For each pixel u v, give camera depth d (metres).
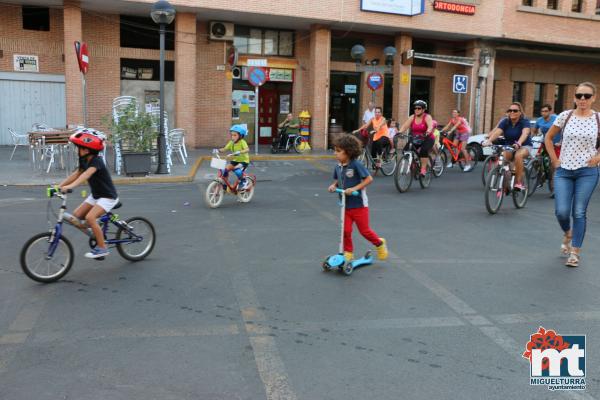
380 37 24.48
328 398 3.44
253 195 11.63
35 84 20.25
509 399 3.46
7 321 4.63
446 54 26.09
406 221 8.98
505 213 9.83
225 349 4.12
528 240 7.77
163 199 10.91
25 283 5.63
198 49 21.62
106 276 5.89
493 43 25.45
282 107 23.67
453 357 4.04
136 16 20.86
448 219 9.19
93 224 5.88
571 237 6.85
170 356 3.99
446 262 6.58
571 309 5.06
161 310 4.91
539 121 12.02
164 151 14.48
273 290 5.48
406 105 24.12
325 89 22.55
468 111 25.50
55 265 5.75
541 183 12.28
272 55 23.00
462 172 16.28
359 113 24.78
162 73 14.32
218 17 21.05
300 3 20.78
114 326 4.54
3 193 11.38
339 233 8.04
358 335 4.41
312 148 22.69
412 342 4.29
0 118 20.06
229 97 22.17
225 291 5.44
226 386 3.57
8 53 19.70
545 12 25.39
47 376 3.68
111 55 20.55
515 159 9.91
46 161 16.11
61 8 20.06
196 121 21.86
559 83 28.66
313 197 11.41
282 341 4.28
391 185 13.20
